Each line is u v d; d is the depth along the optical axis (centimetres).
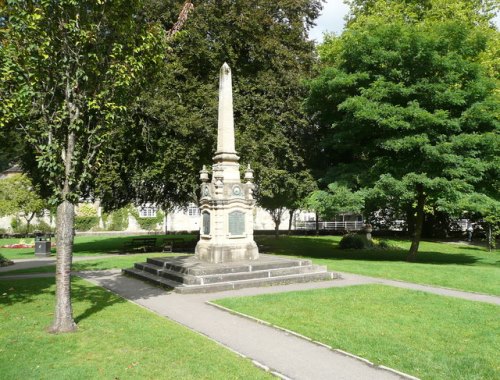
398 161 2208
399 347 828
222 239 1738
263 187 2453
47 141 999
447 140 2134
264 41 2584
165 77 2358
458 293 1404
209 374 691
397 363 748
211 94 2439
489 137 2050
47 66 968
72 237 969
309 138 2734
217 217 1744
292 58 2688
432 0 3130
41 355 775
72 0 939
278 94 2598
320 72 2472
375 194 2105
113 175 2417
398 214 4278
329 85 2239
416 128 2094
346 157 2795
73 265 2175
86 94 1045
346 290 1395
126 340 865
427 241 4191
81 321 1016
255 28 2569
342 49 2406
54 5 959
